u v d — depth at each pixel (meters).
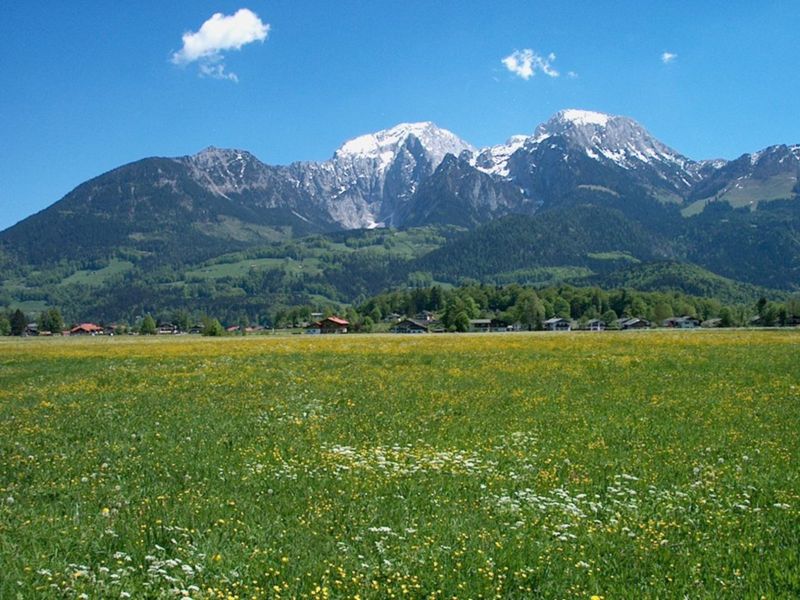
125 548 10.48
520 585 9.17
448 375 35.38
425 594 8.95
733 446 17.28
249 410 24.73
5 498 13.36
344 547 10.36
